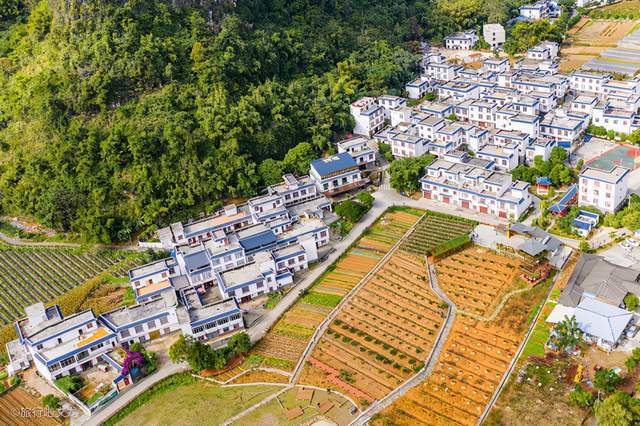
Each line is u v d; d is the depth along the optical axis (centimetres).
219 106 19512
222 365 12438
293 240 15888
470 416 10750
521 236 15412
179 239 16750
